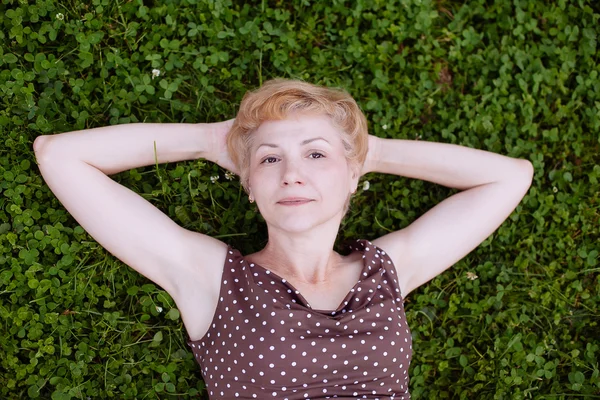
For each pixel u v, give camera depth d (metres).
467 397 2.89
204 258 2.30
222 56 2.74
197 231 2.73
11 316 2.52
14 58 2.54
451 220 2.52
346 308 2.24
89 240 2.60
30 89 2.52
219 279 2.28
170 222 2.33
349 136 2.30
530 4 2.99
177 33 2.76
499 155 2.60
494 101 2.92
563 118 3.02
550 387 2.90
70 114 2.64
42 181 2.57
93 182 2.26
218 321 2.24
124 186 2.52
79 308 2.60
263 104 2.21
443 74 3.07
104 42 2.68
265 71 2.84
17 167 2.52
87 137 2.30
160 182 2.62
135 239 2.27
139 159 2.40
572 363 2.90
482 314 2.89
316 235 2.27
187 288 2.31
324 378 2.18
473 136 2.92
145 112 2.72
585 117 3.00
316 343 2.16
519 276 2.92
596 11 3.06
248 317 2.20
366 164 2.60
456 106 2.97
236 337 2.19
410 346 2.34
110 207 2.26
